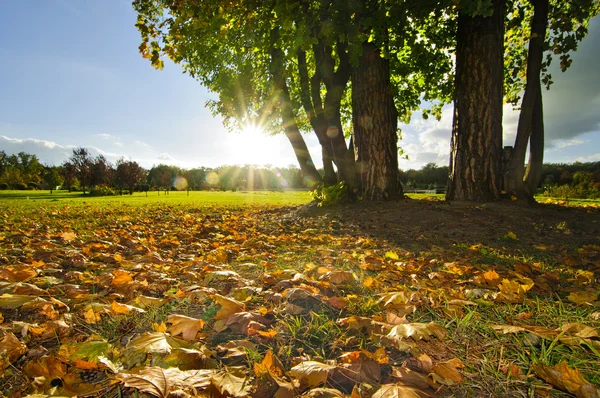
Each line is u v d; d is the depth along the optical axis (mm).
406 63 10148
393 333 1568
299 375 1246
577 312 2020
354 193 8906
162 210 11320
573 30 9984
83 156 46781
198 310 2031
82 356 1387
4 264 3107
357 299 2180
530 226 5484
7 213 9055
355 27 6828
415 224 5852
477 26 7074
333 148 9648
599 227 5348
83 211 10219
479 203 7000
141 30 9070
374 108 8000
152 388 1035
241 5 8031
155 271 2928
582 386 1221
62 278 2713
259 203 17328
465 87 7289
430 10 6543
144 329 1774
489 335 1721
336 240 4859
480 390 1270
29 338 1640
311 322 1794
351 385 1284
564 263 3406
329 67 9297
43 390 1235
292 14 6941
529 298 2348
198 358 1365
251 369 1366
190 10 7965
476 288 2482
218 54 11016
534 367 1370
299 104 11766
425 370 1364
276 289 2377
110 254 3713
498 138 7242
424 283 2609
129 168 49781
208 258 3469
